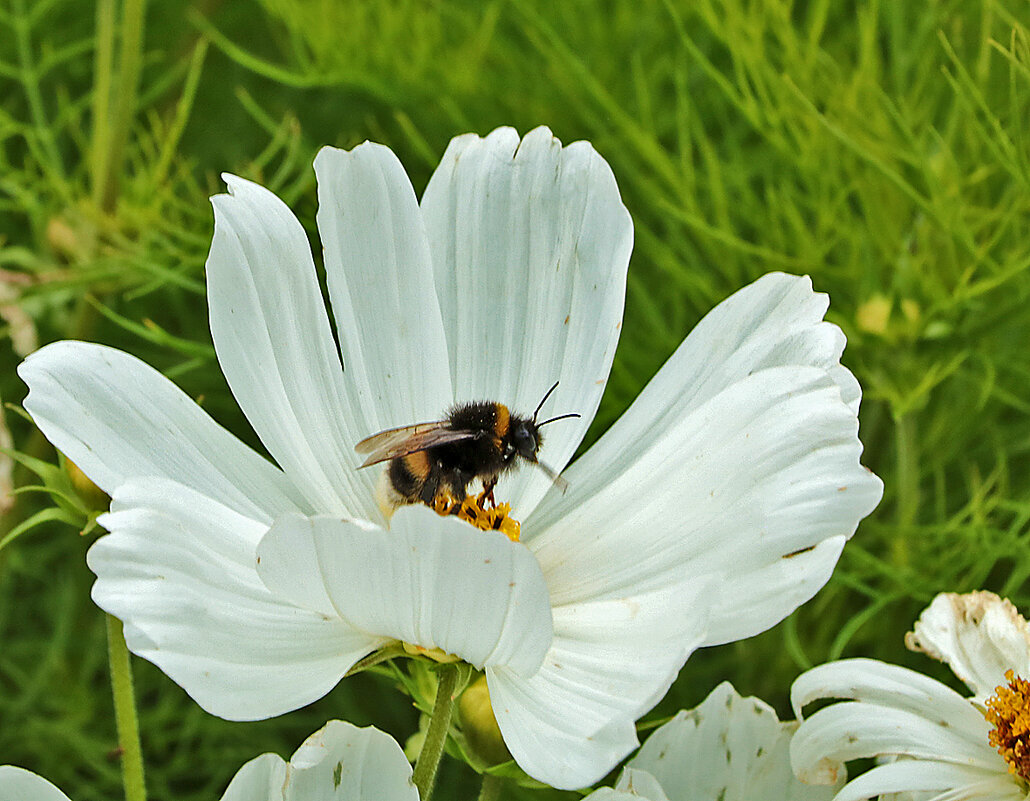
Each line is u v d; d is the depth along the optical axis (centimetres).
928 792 27
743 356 27
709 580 25
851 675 28
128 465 26
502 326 29
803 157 37
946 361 37
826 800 27
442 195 29
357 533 25
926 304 36
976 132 36
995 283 35
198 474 27
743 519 26
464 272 29
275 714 25
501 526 28
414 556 25
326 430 28
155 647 25
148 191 37
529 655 25
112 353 27
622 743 25
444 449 28
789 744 27
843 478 26
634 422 28
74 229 37
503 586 25
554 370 29
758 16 36
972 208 36
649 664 25
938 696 27
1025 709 27
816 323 27
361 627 26
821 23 36
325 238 28
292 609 26
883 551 36
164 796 37
